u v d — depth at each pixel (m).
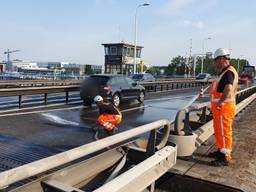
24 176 1.93
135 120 9.59
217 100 4.40
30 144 5.96
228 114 4.30
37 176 3.93
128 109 12.33
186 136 4.55
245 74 52.06
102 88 12.49
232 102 4.32
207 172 4.01
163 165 3.65
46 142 6.20
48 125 8.09
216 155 4.62
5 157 5.02
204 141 5.52
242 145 5.54
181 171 3.99
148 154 3.91
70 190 2.61
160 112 11.68
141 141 4.47
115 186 2.58
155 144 3.96
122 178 2.75
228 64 4.42
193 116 6.93
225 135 4.31
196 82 35.91
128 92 13.85
